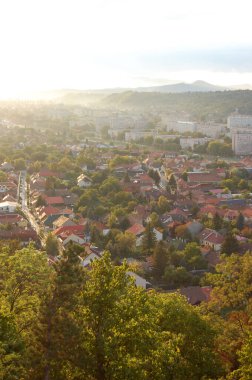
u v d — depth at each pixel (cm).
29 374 4450
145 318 4662
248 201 19350
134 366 4272
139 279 11244
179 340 5191
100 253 13300
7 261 5700
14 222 16025
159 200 18125
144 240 14075
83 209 17700
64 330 4353
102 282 4591
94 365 4412
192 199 19488
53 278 4578
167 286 11656
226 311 8162
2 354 3938
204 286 11031
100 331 4512
